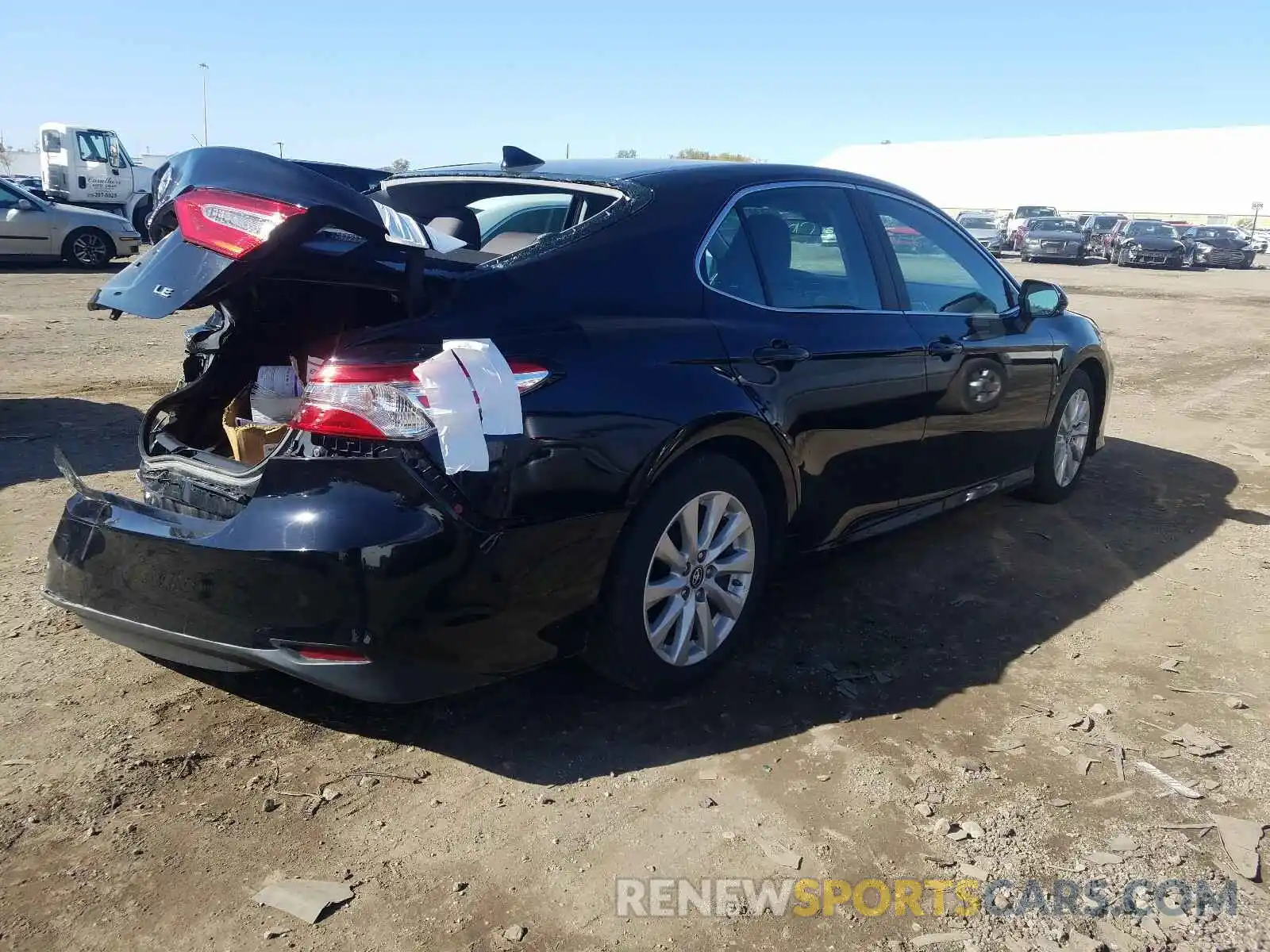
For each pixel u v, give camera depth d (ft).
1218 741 10.34
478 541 8.65
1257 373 35.14
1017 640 12.67
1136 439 24.34
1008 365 15.44
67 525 10.03
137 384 26.14
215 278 8.50
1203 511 18.30
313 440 8.67
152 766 9.44
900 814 9.04
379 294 9.94
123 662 11.38
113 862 8.14
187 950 7.29
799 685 11.34
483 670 9.25
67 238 58.54
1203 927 7.73
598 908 7.82
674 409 9.94
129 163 76.28
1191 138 242.37
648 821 8.87
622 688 11.17
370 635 8.43
